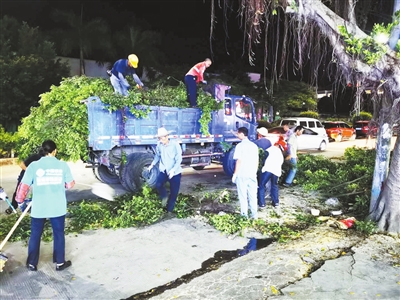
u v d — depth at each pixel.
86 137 7.13
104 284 4.05
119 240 5.34
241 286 4.00
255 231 5.82
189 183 9.52
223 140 9.70
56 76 15.98
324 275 4.27
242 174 6.12
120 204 7.09
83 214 6.30
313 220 6.43
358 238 5.51
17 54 15.62
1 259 3.88
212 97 9.19
